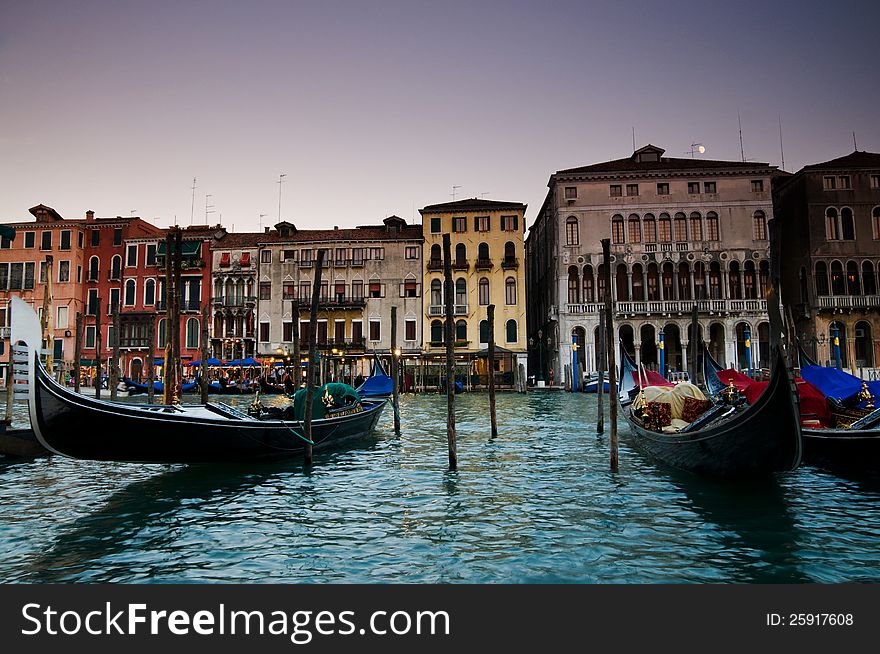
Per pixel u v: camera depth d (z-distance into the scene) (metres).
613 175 44.53
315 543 7.52
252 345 48.47
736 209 43.81
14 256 49.66
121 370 48.44
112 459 10.24
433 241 47.59
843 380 12.80
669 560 6.85
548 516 8.61
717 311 42.28
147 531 8.06
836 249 41.09
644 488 10.33
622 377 21.58
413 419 23.59
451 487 10.61
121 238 50.03
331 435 14.41
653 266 44.12
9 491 10.43
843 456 10.88
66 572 6.66
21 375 9.93
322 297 47.88
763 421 9.12
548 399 35.00
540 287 53.91
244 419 12.34
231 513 8.95
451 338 12.47
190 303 48.59
